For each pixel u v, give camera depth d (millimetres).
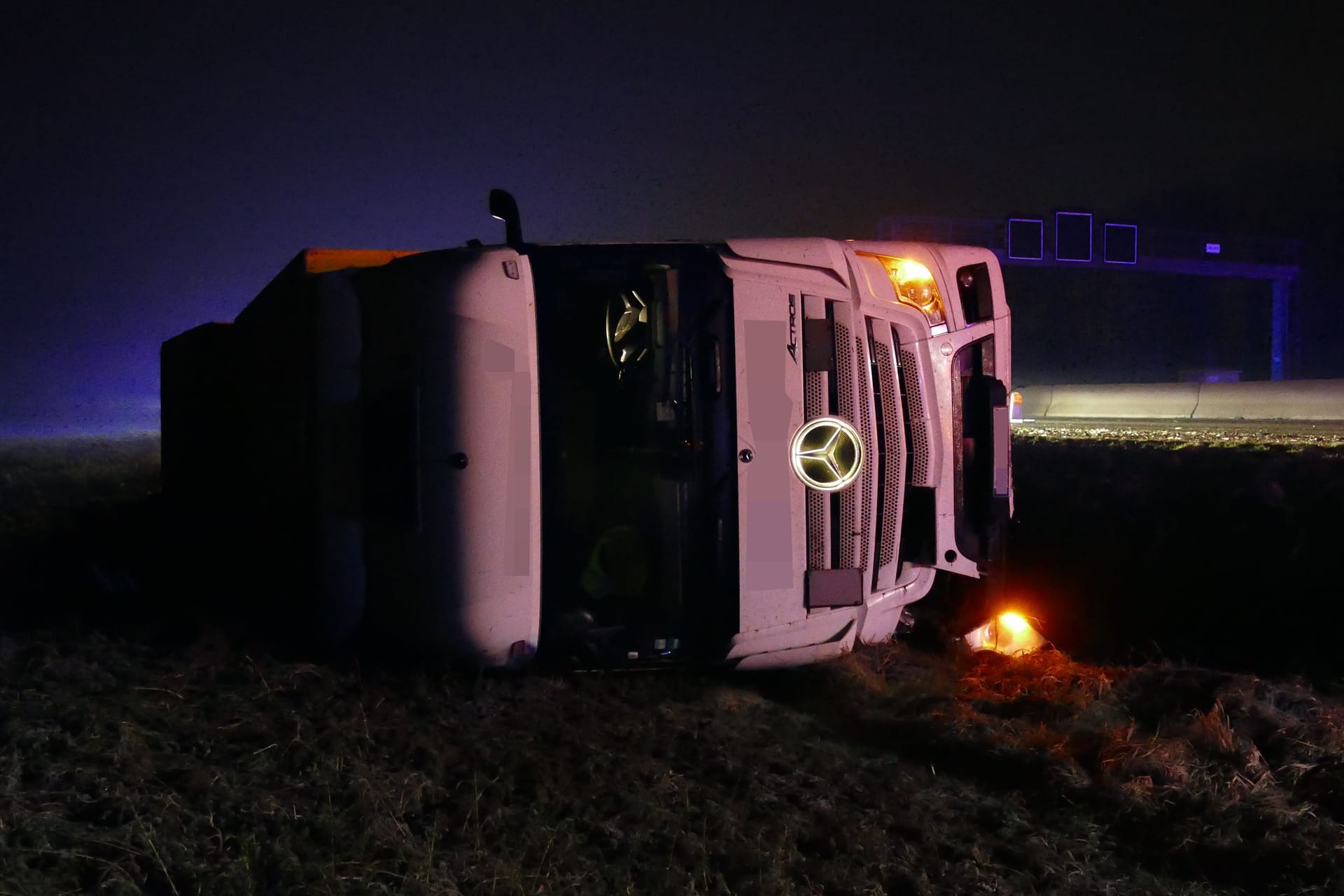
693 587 6293
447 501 5914
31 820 3869
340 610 6316
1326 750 5059
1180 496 13422
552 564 6316
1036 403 44656
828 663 6637
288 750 4922
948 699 6059
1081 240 51344
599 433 6527
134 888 3447
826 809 4582
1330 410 31812
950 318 7133
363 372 6270
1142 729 5578
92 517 14680
